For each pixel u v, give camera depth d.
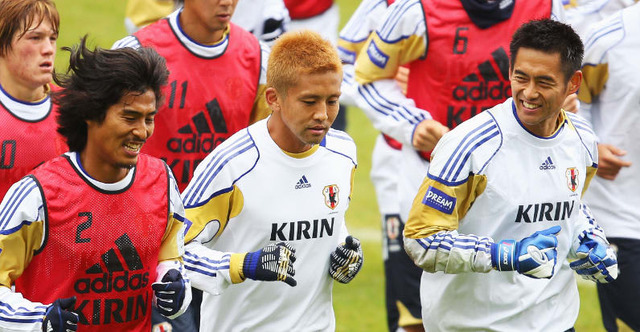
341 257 18.20
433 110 24.09
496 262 17.53
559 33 17.52
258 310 18.31
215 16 21.69
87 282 16.28
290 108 17.28
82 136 16.00
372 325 30.42
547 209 18.62
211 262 17.34
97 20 65.38
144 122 15.73
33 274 16.11
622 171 24.88
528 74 17.55
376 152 29.52
